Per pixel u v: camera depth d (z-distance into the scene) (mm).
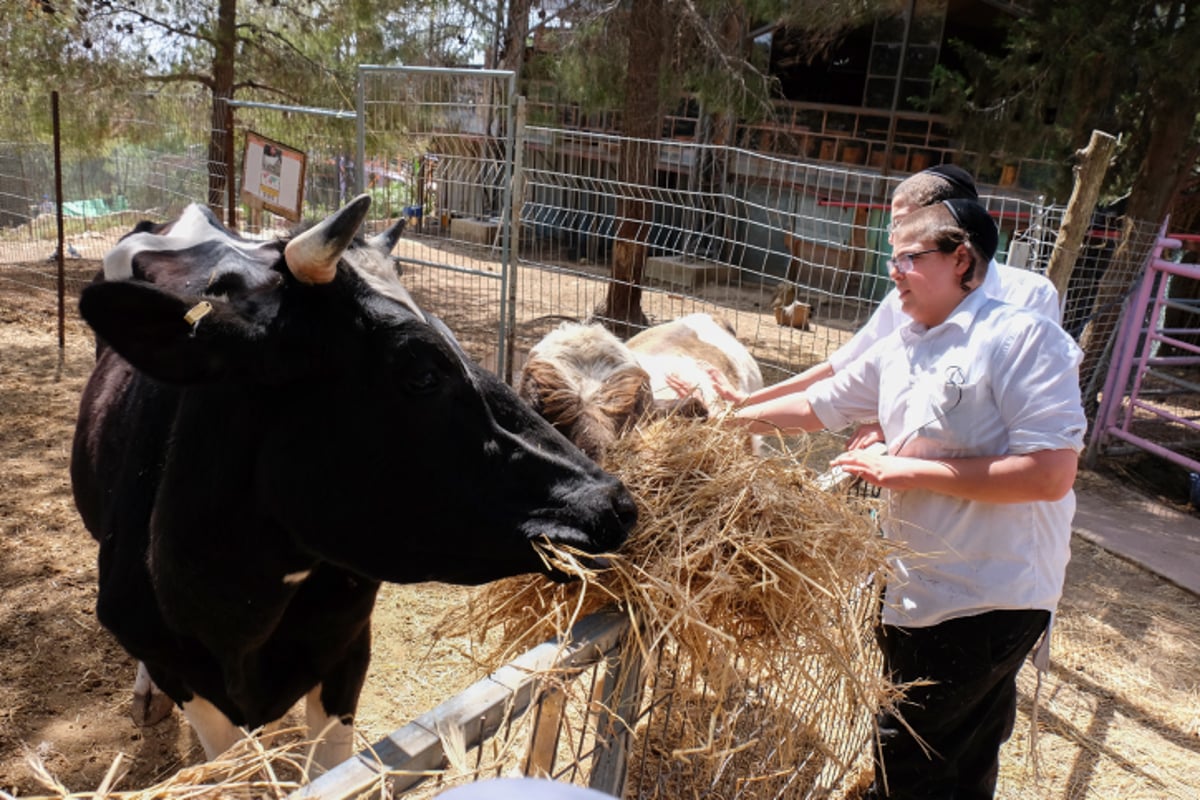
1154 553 5785
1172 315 10734
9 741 3342
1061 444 2336
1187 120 8102
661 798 2482
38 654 3846
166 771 3287
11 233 11500
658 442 2473
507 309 6898
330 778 1284
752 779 2381
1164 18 7914
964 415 2492
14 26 9562
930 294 2551
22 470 5488
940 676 2629
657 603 1933
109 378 3070
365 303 2080
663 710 2551
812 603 2113
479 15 11789
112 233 11656
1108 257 8742
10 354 7633
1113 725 4062
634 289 9789
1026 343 2408
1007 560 2537
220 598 2348
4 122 10250
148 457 2562
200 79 10711
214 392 2236
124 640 2598
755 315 11336
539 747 2061
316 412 2115
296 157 6562
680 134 15516
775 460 2398
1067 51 8172
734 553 2070
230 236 3080
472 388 2143
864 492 3469
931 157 14594
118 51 10039
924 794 2758
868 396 2926
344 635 2646
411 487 2117
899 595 2682
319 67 10547
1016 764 3732
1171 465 7645
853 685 2303
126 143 10414
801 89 15859
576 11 10531
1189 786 3691
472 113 7078
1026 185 12945
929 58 14344
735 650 2115
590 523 2039
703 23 9547
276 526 2264
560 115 11703
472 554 2139
